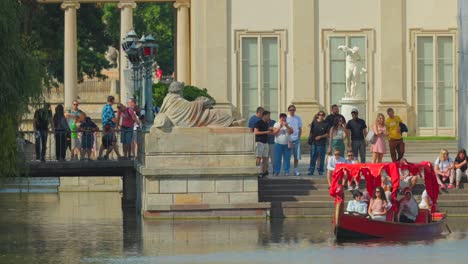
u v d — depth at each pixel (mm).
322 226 86938
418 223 82875
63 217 97438
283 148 98438
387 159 115438
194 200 90625
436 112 136875
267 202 91125
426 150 127000
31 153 103062
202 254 74438
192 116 90875
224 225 87625
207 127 90562
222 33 135750
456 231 85375
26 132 99312
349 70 124812
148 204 90750
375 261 71750
